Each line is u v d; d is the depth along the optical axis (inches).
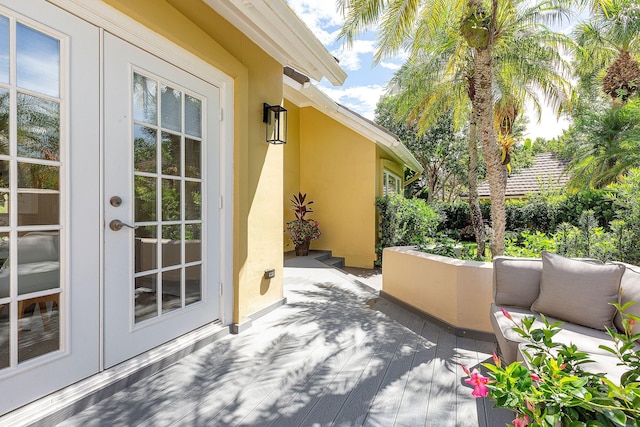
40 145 73.3
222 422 75.5
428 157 608.1
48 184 74.9
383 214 327.9
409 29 196.2
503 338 91.7
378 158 352.5
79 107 79.9
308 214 352.5
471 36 176.7
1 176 68.1
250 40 141.3
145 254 97.9
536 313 104.2
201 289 118.3
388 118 596.7
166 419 75.8
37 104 72.8
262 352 112.7
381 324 142.8
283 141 157.9
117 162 88.8
